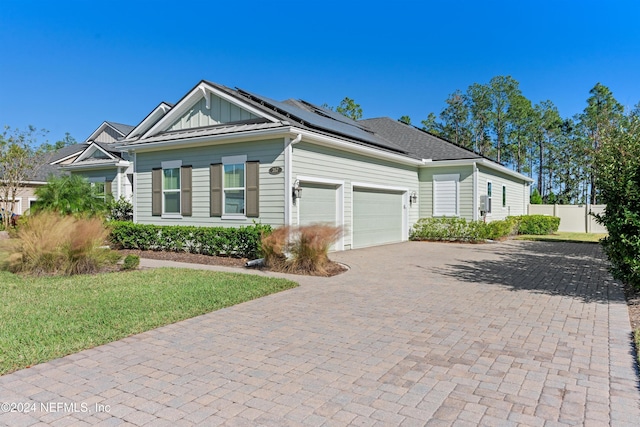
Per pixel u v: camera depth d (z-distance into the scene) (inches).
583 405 120.0
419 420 111.6
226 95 480.4
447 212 700.7
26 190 894.4
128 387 132.0
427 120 1765.5
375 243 605.3
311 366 150.3
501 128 1598.2
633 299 260.1
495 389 131.0
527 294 274.5
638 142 249.0
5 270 346.3
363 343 175.8
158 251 492.7
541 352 164.9
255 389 131.0
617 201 246.8
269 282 300.8
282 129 418.9
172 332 190.1
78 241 335.9
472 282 317.7
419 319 213.0
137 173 555.5
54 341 171.5
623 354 162.7
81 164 741.9
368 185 573.0
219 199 478.6
